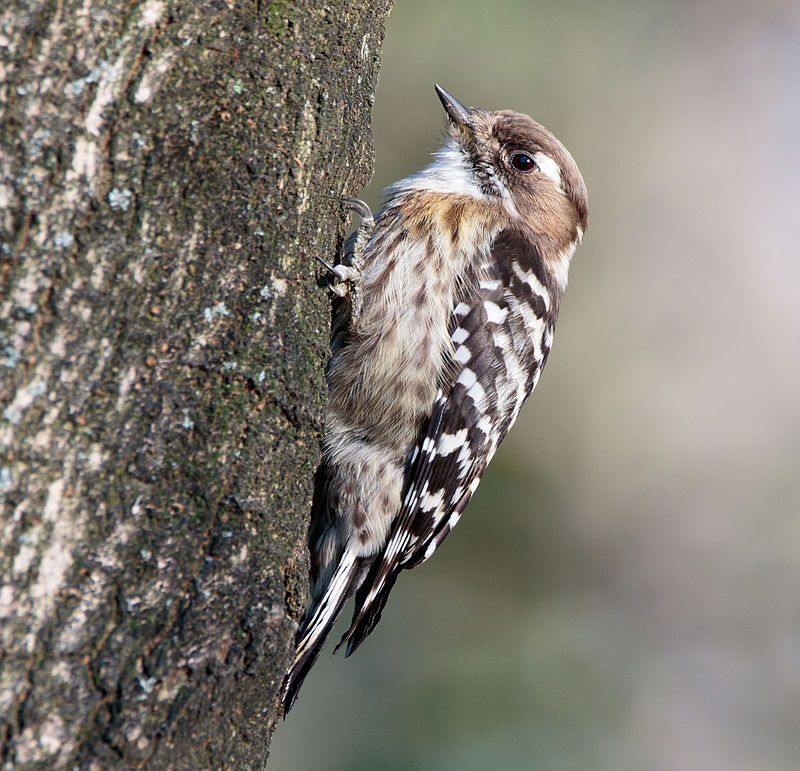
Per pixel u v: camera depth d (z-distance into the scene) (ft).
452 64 52.70
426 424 28.78
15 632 16.35
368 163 23.17
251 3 19.53
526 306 31.04
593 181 57.82
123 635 17.25
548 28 54.80
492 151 33.50
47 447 16.76
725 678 56.39
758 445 59.88
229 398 19.07
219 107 18.95
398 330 28.43
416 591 52.44
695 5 60.39
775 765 56.39
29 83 16.78
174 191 18.30
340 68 21.45
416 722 50.08
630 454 58.59
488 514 54.60
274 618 19.40
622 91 57.47
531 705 51.90
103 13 17.33
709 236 60.13
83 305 17.17
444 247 29.66
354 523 28.48
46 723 16.48
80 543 16.98
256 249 19.60
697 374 60.23
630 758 51.78
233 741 18.74
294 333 20.40
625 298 59.57
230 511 18.90
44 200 16.87
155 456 17.88
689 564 58.18
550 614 54.70
